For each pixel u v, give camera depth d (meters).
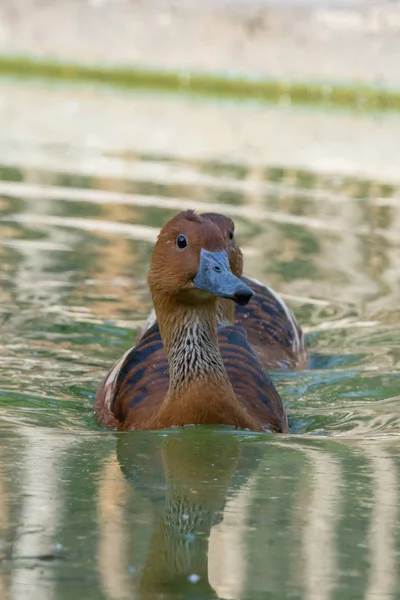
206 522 8.47
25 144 27.08
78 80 39.22
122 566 7.66
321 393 13.06
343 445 10.74
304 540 8.16
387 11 38.28
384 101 36.75
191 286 10.94
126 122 31.30
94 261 17.58
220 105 35.75
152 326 13.01
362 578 7.56
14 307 15.41
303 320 15.72
